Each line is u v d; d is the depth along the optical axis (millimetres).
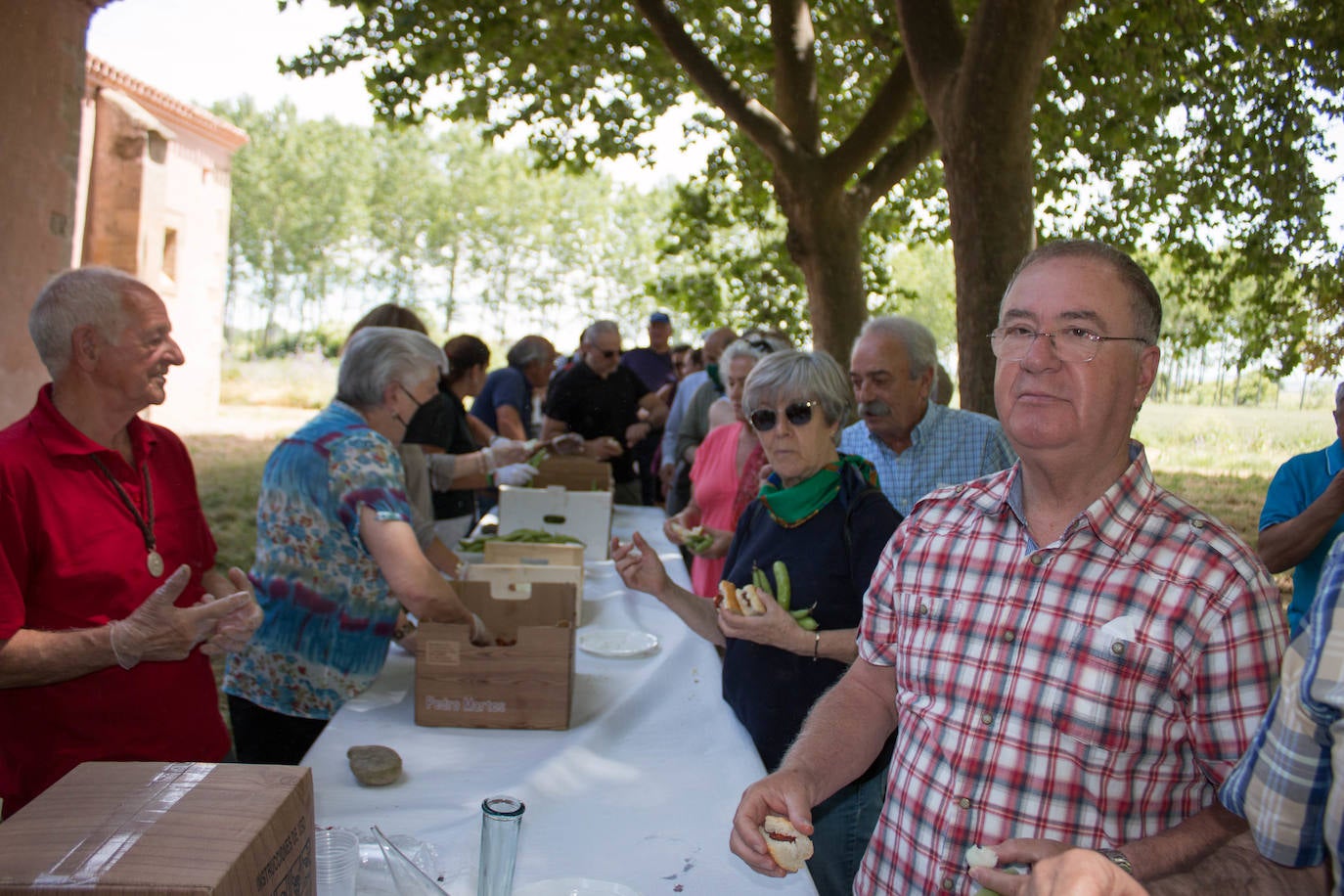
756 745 2004
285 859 1015
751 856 1302
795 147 7152
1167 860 1088
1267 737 928
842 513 2035
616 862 1473
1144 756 1192
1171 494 1277
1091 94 6969
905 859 1326
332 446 2205
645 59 8648
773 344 3652
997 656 1274
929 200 10281
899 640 1416
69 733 1785
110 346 1785
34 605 1760
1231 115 6270
